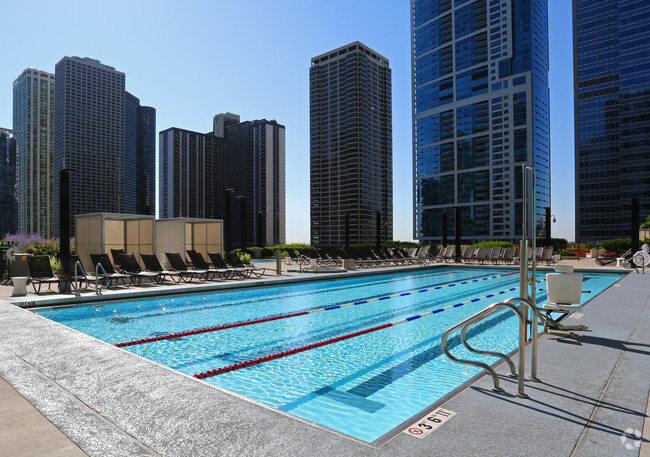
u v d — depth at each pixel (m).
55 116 187.75
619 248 25.08
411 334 6.82
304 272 16.81
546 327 5.40
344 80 159.25
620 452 2.21
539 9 115.06
